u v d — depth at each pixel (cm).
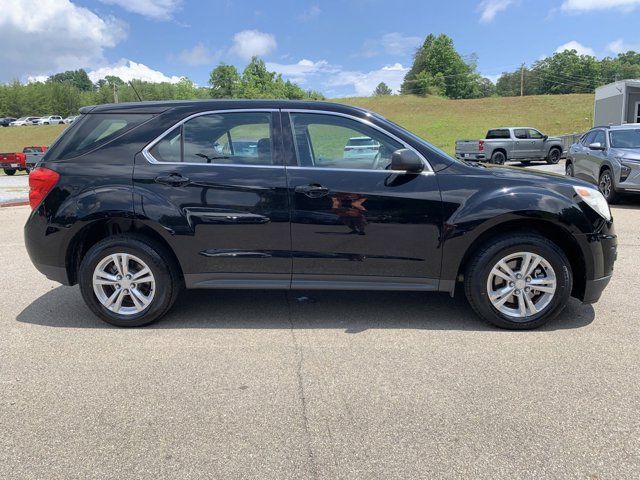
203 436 267
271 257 401
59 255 416
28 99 10169
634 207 1035
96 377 332
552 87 11381
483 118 5412
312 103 412
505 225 404
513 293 398
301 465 243
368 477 234
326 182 393
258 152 404
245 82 9338
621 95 2350
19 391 314
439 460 246
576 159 1260
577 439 261
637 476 233
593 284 399
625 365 341
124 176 404
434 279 402
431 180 393
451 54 10681
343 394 308
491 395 304
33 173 419
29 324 430
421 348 373
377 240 395
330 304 475
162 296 414
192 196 397
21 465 245
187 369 343
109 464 245
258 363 351
